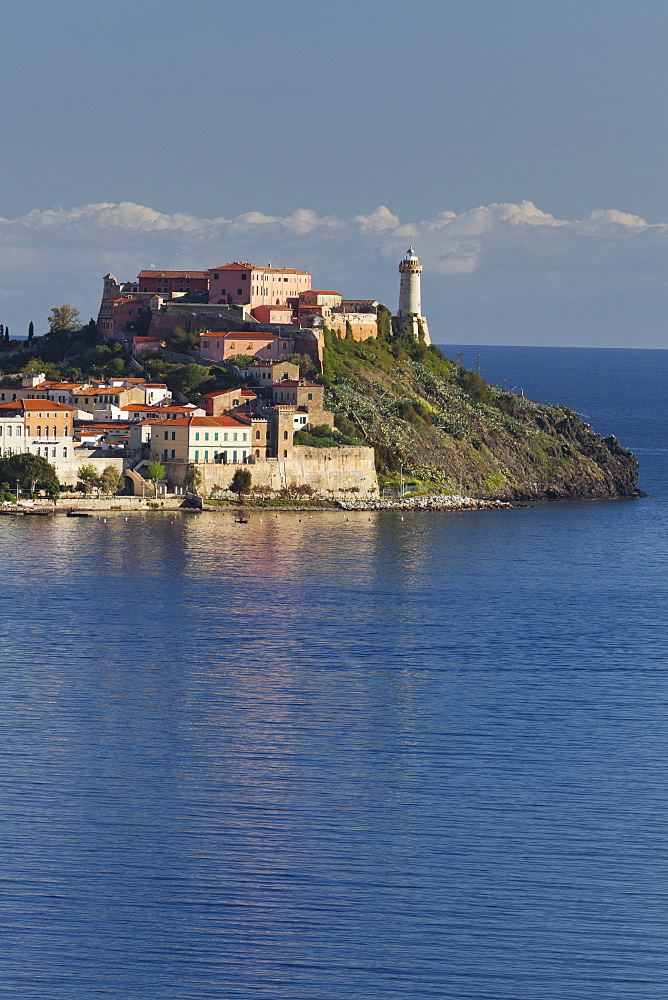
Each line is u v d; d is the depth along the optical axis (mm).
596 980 196250
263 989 193000
